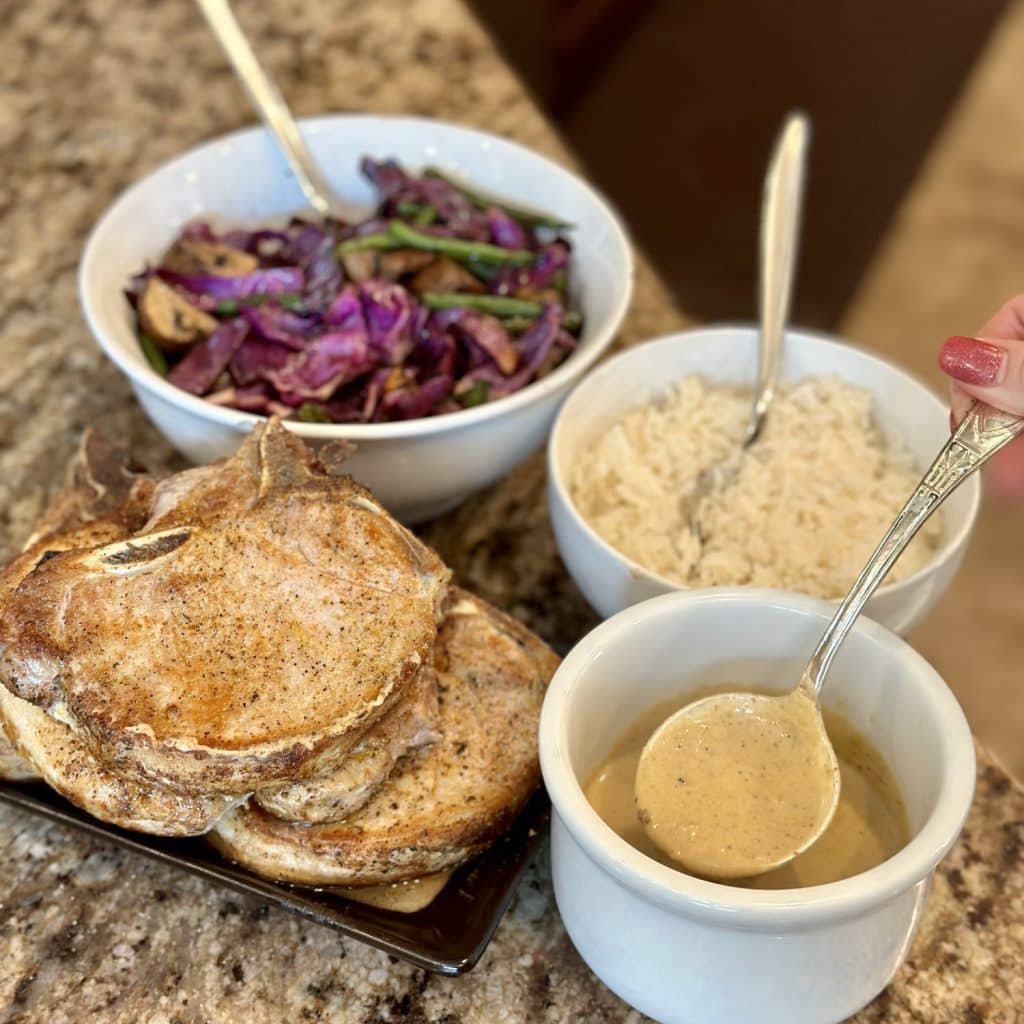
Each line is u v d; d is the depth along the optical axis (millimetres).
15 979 400
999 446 388
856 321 1363
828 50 1563
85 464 484
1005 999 404
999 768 474
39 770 400
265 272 564
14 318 663
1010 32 1660
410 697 398
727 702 398
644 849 390
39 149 776
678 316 703
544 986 403
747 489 514
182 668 372
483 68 854
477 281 580
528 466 604
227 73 843
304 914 388
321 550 395
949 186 1492
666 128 1471
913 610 448
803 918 320
